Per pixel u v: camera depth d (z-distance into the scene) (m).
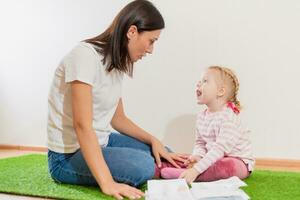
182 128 1.85
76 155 1.15
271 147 1.70
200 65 1.81
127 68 1.15
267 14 1.69
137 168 1.09
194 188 1.05
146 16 1.08
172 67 1.86
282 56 1.68
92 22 2.08
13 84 2.27
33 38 2.21
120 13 1.10
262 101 1.71
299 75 1.65
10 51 2.27
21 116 2.26
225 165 1.24
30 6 2.21
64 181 1.19
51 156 1.20
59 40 2.15
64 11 2.13
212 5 1.79
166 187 1.03
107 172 1.03
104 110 1.20
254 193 1.10
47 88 2.19
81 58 1.08
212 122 1.39
